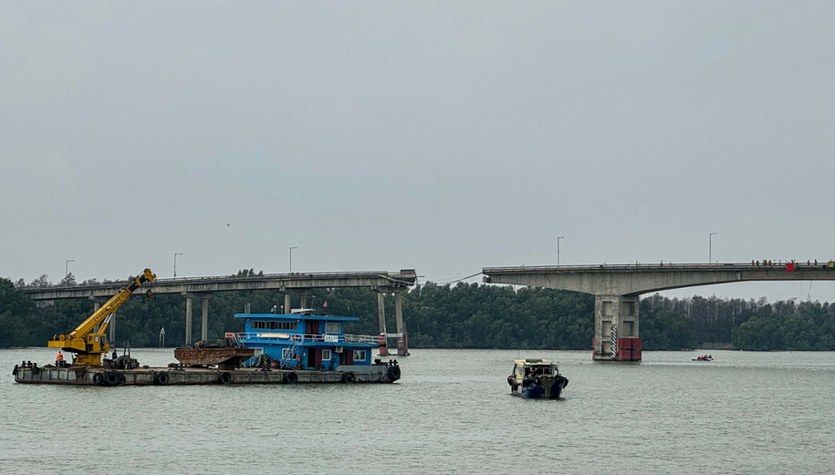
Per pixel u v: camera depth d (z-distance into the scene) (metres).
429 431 114.81
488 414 132.38
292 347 163.50
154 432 109.12
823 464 97.81
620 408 144.88
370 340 170.62
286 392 148.75
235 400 137.38
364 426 117.31
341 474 89.12
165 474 87.50
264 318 165.88
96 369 154.50
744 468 95.50
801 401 161.62
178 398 138.12
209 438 105.94
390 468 92.19
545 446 105.75
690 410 144.38
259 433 109.94
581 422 126.44
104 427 111.94
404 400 146.75
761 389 187.25
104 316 162.12
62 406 128.50
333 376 165.38
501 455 99.75
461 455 99.31
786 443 111.12
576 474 90.94
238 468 90.75
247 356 164.25
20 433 107.62
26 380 158.12
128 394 142.12
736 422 130.00
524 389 156.38
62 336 158.62
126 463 92.00
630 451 103.62
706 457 100.88
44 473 87.25
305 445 103.12
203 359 164.38
